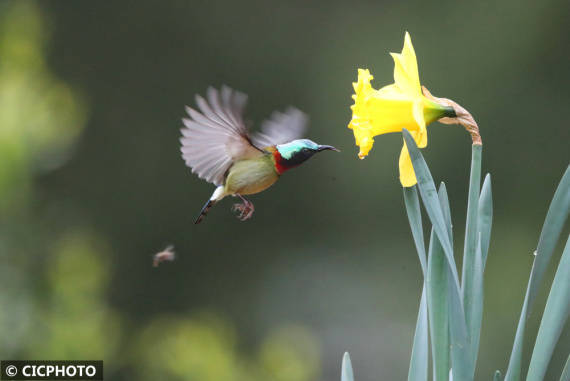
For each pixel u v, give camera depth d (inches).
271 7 677.3
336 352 551.2
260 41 673.6
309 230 652.1
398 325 582.6
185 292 623.5
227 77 668.1
